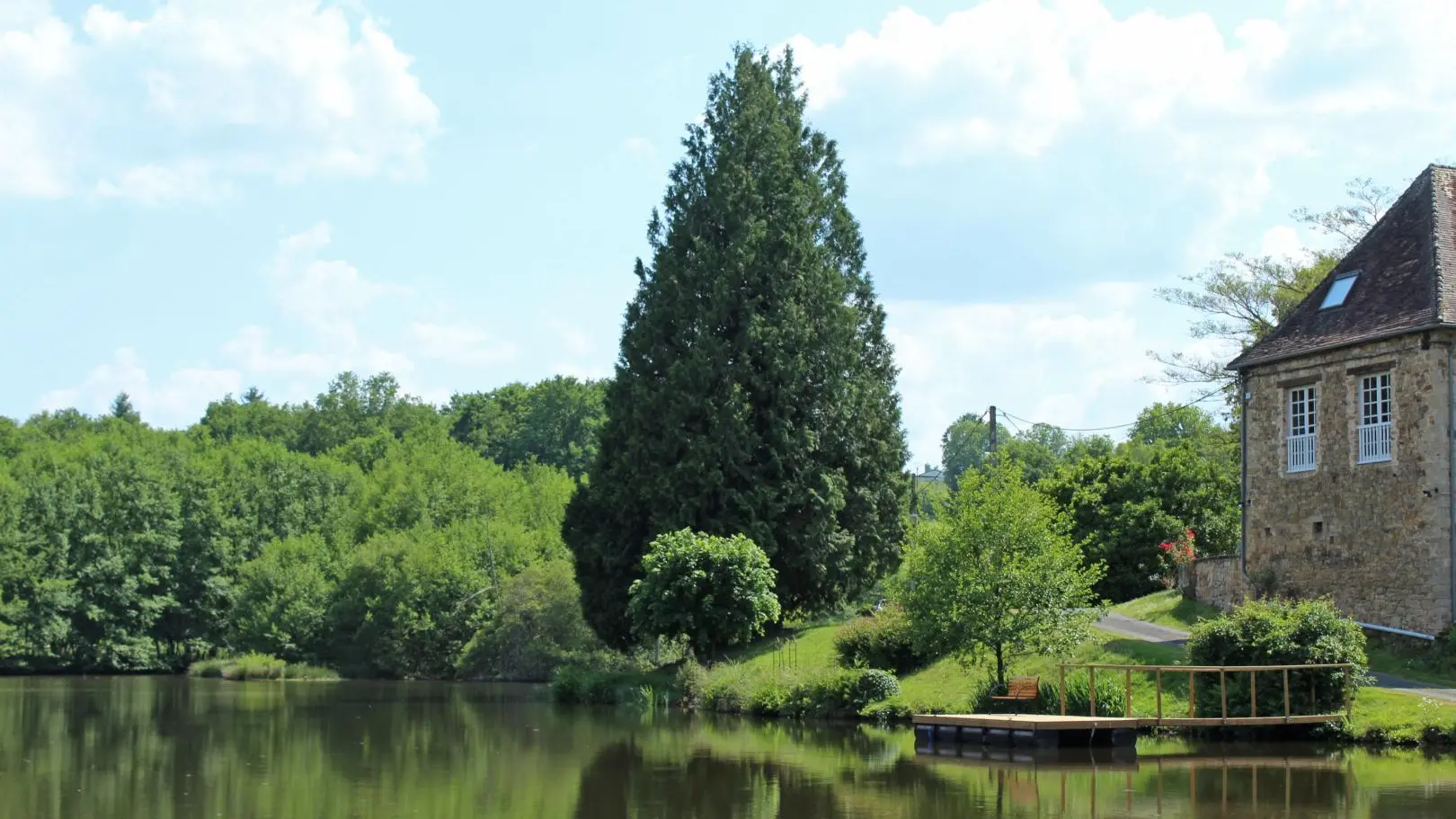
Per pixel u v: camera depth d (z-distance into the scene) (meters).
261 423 142.12
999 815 18.69
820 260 48.12
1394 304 32.97
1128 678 26.64
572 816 18.98
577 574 47.22
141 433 121.12
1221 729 26.91
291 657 76.00
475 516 91.25
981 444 121.31
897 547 48.28
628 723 34.44
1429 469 31.27
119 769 24.92
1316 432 34.78
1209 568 38.84
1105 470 52.06
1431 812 18.30
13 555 79.00
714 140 49.19
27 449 114.25
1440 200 34.34
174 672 82.81
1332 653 26.14
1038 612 29.42
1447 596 30.83
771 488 44.59
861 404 47.66
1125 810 19.00
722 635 39.38
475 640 64.50
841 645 37.47
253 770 24.66
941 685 33.00
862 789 21.22
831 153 53.19
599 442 48.06
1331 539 34.03
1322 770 22.44
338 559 84.19
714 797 20.61
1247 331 51.59
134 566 84.81
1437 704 26.12
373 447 129.75
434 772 23.97
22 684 62.59
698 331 46.06
